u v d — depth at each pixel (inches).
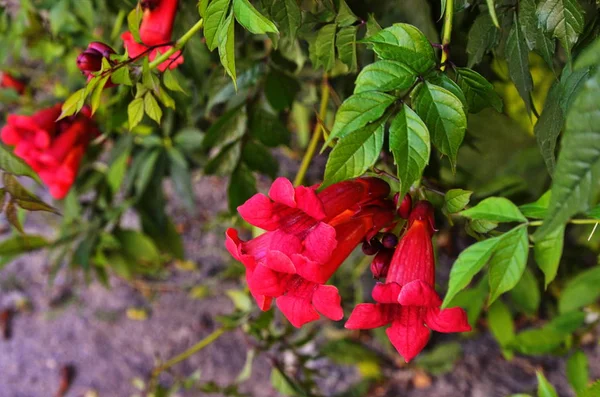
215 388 33.8
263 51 28.3
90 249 36.7
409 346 16.2
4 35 34.6
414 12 22.6
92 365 46.5
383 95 15.2
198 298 50.0
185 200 35.4
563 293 29.2
